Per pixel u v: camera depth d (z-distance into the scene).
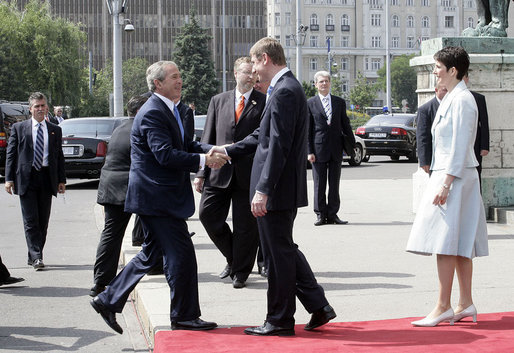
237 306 5.97
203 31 90.94
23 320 6.25
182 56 90.31
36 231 8.51
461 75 5.05
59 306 6.72
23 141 8.47
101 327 6.04
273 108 4.79
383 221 10.84
